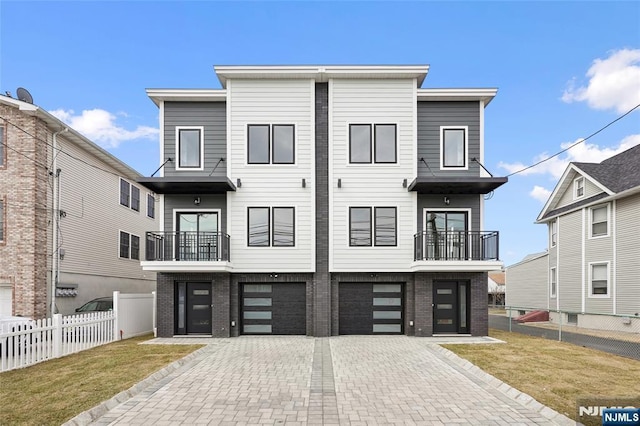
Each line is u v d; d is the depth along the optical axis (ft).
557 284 70.74
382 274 44.86
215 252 45.19
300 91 46.01
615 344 39.42
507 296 92.53
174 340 41.34
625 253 55.52
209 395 22.03
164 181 41.63
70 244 54.44
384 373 26.99
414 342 39.50
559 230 70.54
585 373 25.96
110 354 32.68
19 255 47.39
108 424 17.94
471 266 42.06
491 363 28.86
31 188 48.03
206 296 45.21
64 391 22.04
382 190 45.29
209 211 46.42
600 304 59.67
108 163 64.28
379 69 44.83
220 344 38.42
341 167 45.50
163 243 44.86
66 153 54.13
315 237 44.78
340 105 45.96
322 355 32.99
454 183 42.19
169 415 18.98
